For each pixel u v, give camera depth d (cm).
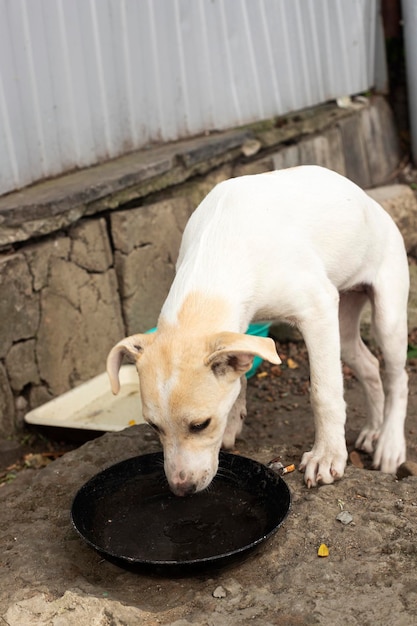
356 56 251
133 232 171
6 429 150
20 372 152
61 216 156
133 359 107
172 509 114
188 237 120
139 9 186
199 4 200
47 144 168
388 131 259
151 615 97
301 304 116
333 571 101
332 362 118
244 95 215
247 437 147
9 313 149
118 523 112
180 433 103
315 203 120
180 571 99
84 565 108
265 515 111
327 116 236
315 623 93
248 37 214
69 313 160
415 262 223
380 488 116
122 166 176
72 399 157
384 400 141
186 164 184
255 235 114
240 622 94
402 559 102
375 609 94
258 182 120
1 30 156
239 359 104
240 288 111
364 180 247
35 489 124
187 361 101
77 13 172
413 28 241
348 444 144
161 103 194
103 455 131
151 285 176
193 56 201
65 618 95
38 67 165
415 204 230
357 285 130
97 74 178
